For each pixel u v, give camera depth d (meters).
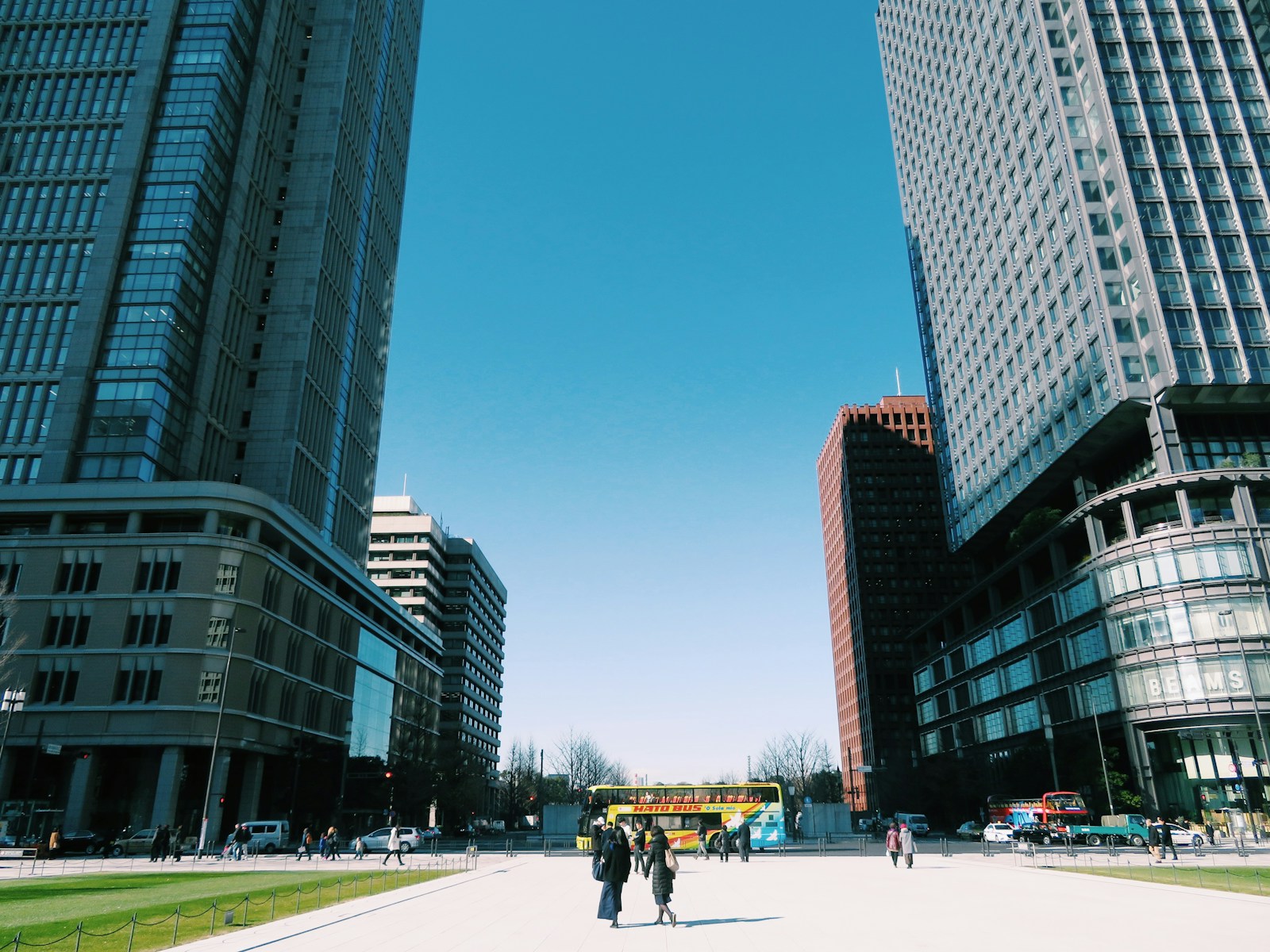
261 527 78.75
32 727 68.19
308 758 80.75
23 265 84.12
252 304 97.94
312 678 88.00
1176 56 92.56
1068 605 87.06
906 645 192.75
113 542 73.06
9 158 88.12
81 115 89.69
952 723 123.19
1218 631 71.88
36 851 54.09
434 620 174.12
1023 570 99.62
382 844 66.19
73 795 66.31
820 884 35.28
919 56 143.25
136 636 70.56
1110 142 89.12
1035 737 94.44
